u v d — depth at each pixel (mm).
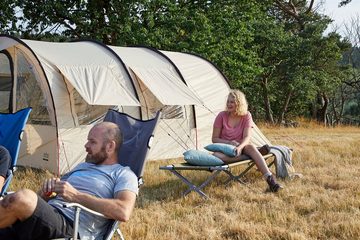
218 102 9969
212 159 6102
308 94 26969
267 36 23984
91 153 3750
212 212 5410
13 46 7914
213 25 18375
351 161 8758
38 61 7613
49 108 7629
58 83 7703
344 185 6555
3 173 4117
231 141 6695
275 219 5105
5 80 8070
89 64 8078
